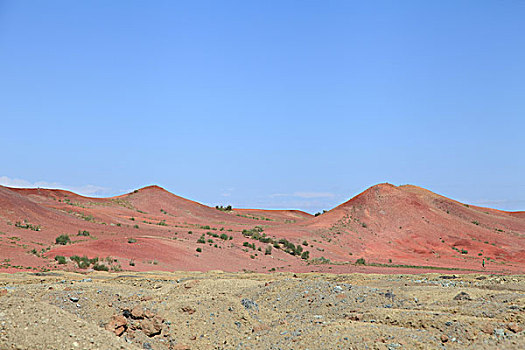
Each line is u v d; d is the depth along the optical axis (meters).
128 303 17.56
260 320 17.55
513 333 12.92
